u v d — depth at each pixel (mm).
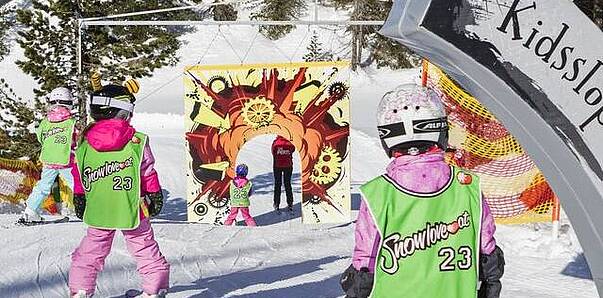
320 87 12047
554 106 3139
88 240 5266
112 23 15258
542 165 3242
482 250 3328
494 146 9844
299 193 16406
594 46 3113
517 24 3072
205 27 51875
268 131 12086
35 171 14234
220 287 6375
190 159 12141
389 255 3250
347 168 12094
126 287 6125
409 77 45875
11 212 12523
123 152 5195
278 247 8516
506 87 3096
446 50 3031
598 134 3158
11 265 6668
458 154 9922
